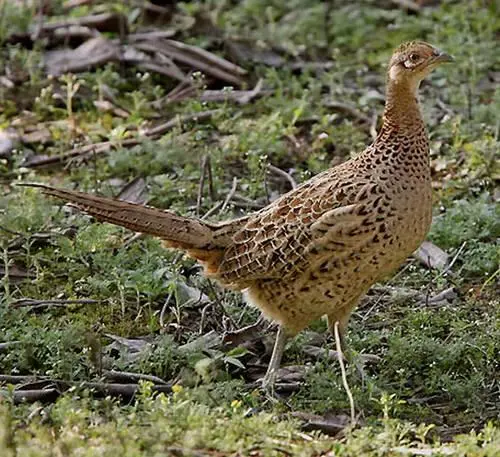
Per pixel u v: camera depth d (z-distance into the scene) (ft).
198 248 34.17
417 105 32.68
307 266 32.48
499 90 50.96
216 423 29.81
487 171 46.16
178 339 36.37
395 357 34.47
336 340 31.83
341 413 32.09
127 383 33.71
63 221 42.65
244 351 34.76
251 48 57.82
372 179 32.07
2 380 33.40
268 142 47.88
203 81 53.36
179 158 46.96
